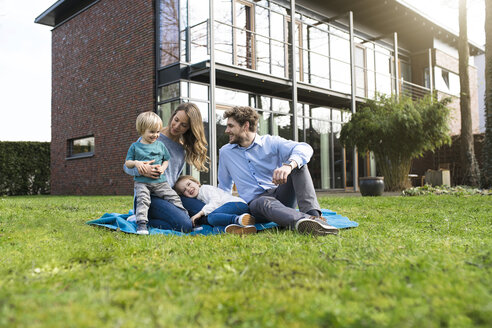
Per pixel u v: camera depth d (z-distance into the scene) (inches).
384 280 45.5
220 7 308.8
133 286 45.8
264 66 337.4
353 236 84.7
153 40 305.6
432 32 513.3
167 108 295.0
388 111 327.9
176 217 102.0
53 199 265.1
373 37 466.3
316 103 398.3
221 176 115.0
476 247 66.3
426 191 270.7
